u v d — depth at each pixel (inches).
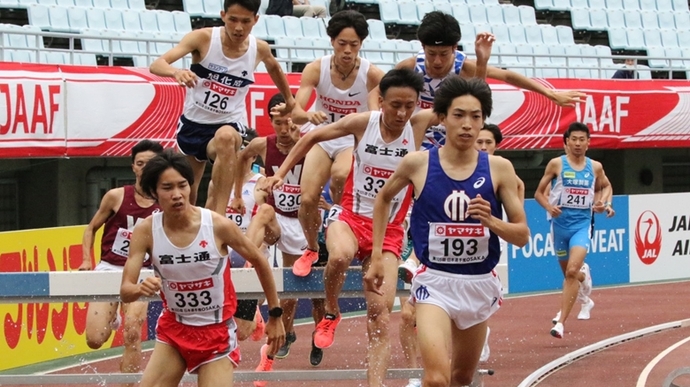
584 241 649.0
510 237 319.6
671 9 1286.9
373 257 344.5
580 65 1162.6
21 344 571.5
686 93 1026.7
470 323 337.1
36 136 711.1
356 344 642.8
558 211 660.7
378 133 378.9
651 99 1011.3
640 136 1008.2
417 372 429.1
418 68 415.2
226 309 337.4
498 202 333.1
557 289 919.7
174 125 774.5
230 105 435.8
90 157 820.6
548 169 672.4
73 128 729.6
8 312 561.3
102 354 616.7
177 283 331.0
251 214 562.3
